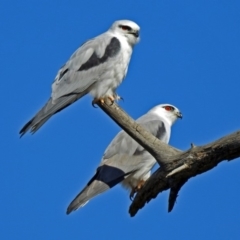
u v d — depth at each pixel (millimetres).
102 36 12141
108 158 12148
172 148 8859
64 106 11391
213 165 8258
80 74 11578
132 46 12305
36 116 10906
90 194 11195
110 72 11602
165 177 8648
